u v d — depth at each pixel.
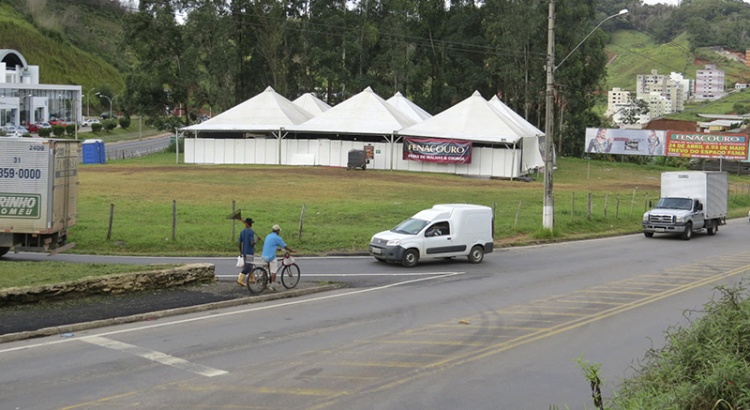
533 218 36.28
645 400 7.81
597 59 88.69
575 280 21.25
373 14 91.38
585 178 66.25
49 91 110.00
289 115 63.16
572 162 82.88
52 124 100.69
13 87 101.38
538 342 13.45
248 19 83.94
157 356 12.10
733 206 54.03
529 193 47.62
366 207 35.22
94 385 10.40
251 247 18.44
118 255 24.33
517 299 18.02
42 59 137.88
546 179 32.53
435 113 92.00
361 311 16.38
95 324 14.31
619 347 13.16
